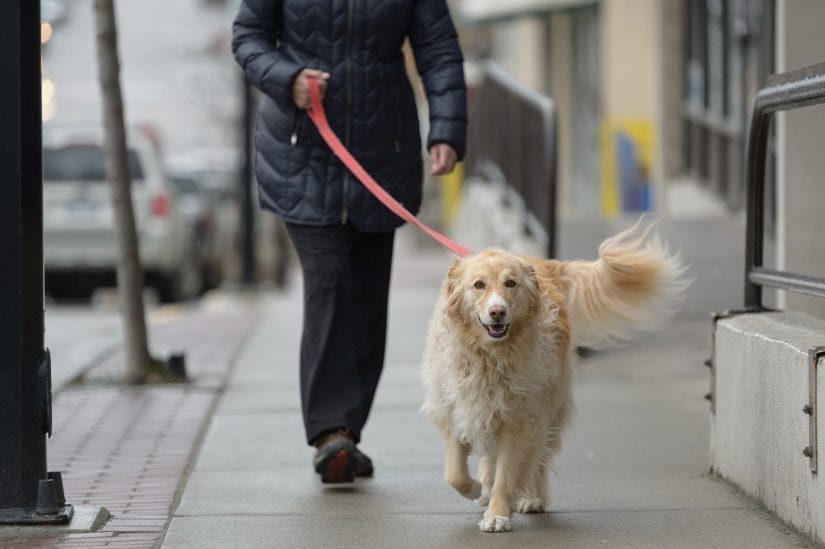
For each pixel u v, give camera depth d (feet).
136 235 49.65
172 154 172.65
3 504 28.68
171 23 180.55
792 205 37.40
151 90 178.40
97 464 35.86
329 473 32.71
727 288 60.13
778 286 31.32
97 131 94.32
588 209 131.85
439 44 34.17
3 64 27.84
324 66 33.14
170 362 49.73
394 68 33.58
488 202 78.43
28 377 28.45
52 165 92.89
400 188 33.96
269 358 56.08
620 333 33.68
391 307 76.59
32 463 28.68
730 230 75.66
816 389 26.43
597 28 124.47
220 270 119.96
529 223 64.80
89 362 55.57
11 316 28.22
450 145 33.88
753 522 29.14
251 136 108.58
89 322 83.87
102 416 42.91
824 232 35.22
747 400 30.83
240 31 33.71
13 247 27.99
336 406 33.22
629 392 44.96
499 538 28.37
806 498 27.22
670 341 53.26
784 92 30.17
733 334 31.81
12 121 27.86
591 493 32.42
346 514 30.50
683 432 39.04
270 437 39.50
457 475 29.81
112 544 27.81
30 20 27.99
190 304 101.14
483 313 27.32
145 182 94.32
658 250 33.47
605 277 33.17
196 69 173.06
